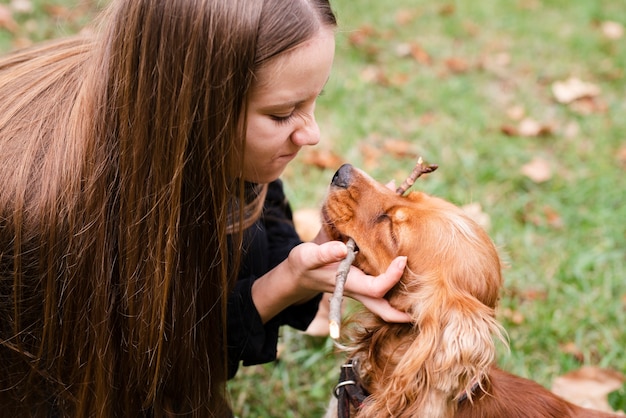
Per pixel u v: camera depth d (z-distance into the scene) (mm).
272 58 2129
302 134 2369
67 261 2279
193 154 2209
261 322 2658
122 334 2408
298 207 4156
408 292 2457
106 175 2244
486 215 4086
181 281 2373
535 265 3879
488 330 2287
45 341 2400
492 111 5422
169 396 2598
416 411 2328
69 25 5543
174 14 2066
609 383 3170
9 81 2490
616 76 6043
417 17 6766
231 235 2574
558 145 5055
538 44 6535
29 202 2254
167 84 2115
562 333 3479
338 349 2898
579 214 4266
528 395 2572
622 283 3797
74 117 2271
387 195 2641
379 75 5539
